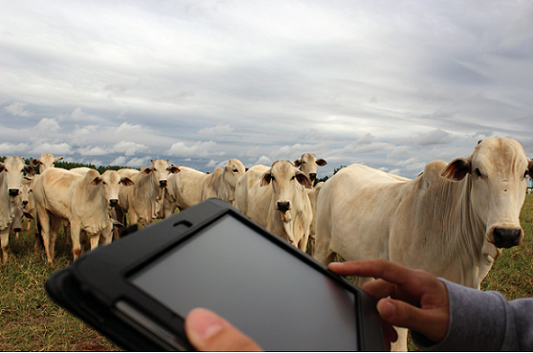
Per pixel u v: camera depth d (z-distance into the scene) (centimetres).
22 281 517
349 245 400
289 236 562
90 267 62
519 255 607
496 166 236
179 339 58
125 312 59
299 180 593
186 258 81
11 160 661
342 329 88
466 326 94
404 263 312
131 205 927
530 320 98
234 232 102
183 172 1117
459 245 269
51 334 384
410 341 368
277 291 88
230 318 74
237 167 912
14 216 743
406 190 332
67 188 651
